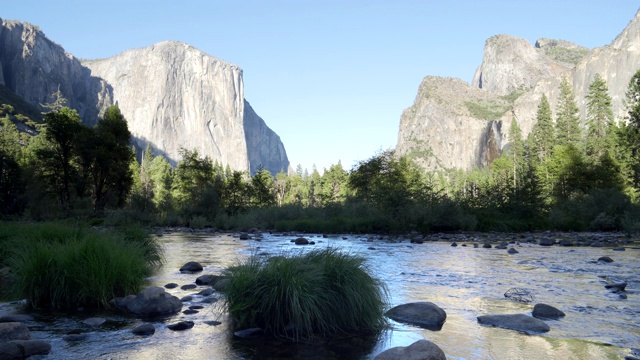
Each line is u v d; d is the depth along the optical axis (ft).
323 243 65.10
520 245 61.21
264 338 17.31
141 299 21.49
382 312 20.34
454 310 22.25
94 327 18.65
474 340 16.97
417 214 91.91
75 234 31.65
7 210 204.23
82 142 156.15
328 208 117.91
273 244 62.44
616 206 105.09
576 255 47.57
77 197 148.87
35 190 157.89
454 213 93.20
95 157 156.15
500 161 380.17
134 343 16.37
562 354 15.19
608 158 191.21
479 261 42.19
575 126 325.62
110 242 27.78
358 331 18.52
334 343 16.74
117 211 120.06
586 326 19.07
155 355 14.98
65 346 15.89
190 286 27.68
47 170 160.04
